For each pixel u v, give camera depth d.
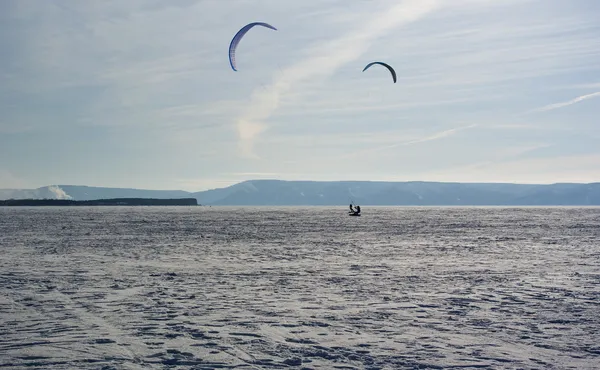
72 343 10.39
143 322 12.27
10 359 9.30
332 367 9.04
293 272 21.52
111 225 68.31
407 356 9.69
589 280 19.39
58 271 21.66
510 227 64.06
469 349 10.17
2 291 16.59
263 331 11.47
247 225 69.00
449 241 40.19
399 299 15.41
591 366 9.15
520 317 13.01
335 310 13.78
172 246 34.88
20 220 87.06
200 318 12.73
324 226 66.19
